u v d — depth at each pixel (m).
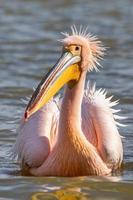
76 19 34.28
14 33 29.86
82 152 12.62
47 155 13.02
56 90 12.32
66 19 34.22
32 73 22.16
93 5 39.56
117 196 11.59
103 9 38.03
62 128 12.62
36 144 13.07
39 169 12.92
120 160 13.48
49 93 12.21
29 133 13.31
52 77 12.33
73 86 12.60
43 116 13.41
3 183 12.32
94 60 12.97
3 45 27.12
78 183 12.27
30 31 30.55
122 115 17.11
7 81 20.88
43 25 32.28
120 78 21.44
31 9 37.47
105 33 30.31
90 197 11.48
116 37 29.38
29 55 25.19
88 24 32.78
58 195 11.55
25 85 20.39
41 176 12.79
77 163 12.64
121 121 16.64
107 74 22.06
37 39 28.64
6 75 21.78
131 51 26.34
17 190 11.83
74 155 12.60
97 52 13.02
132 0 42.00
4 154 14.42
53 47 26.92
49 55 25.28
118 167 13.50
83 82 12.67
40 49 26.47
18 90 19.75
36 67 23.12
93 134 13.39
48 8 38.00
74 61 12.55
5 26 31.64
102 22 33.53
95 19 34.47
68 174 12.70
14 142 15.13
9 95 19.16
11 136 15.51
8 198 11.35
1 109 17.64
